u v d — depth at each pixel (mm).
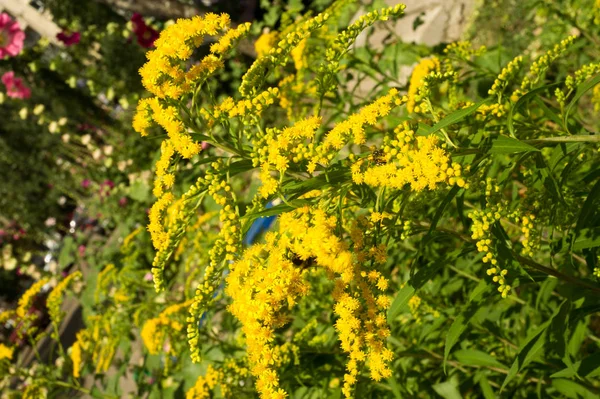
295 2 5145
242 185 5672
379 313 1311
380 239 1351
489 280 1332
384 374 1286
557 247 1566
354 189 1376
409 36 6688
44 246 13398
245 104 1350
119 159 8609
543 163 1335
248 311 1291
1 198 12438
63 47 9062
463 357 1909
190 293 3697
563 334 1300
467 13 6512
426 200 1438
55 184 11859
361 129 1272
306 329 2178
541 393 1990
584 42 2818
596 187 1238
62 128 8750
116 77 8766
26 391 3209
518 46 4816
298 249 1265
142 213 8047
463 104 1528
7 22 6863
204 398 2348
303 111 2703
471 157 1313
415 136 1266
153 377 4145
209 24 1375
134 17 7738
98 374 3488
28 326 3488
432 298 2289
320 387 2195
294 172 1379
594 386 1697
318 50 2650
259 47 3312
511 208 1429
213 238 3402
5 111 11438
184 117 1430
